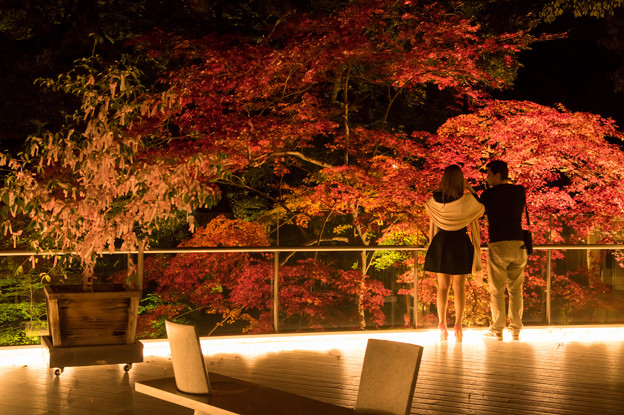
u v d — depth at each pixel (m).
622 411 4.94
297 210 12.11
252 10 14.88
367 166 11.09
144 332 7.62
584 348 6.99
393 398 3.23
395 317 8.64
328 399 5.13
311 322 8.09
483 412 4.88
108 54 12.93
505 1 16.20
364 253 10.08
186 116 9.69
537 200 9.91
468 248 7.01
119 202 10.18
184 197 5.81
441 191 6.98
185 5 14.21
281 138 10.21
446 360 6.41
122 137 6.04
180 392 3.53
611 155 9.87
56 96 11.58
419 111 16.92
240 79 9.60
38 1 13.02
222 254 8.20
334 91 11.98
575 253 8.38
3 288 7.03
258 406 3.31
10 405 4.94
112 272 7.06
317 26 10.15
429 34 10.68
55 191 9.55
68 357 5.76
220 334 7.06
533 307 8.05
